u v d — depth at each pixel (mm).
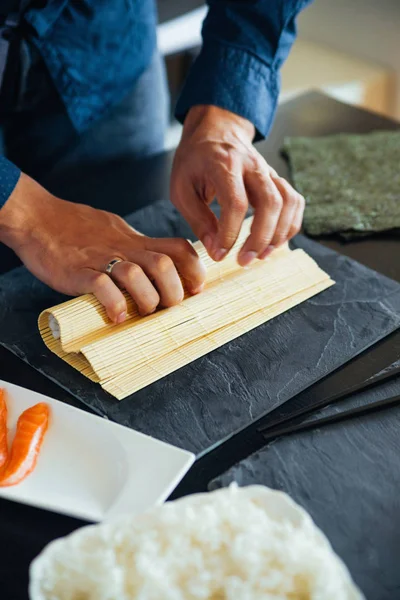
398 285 999
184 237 1099
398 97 2346
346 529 643
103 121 1309
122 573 495
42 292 976
